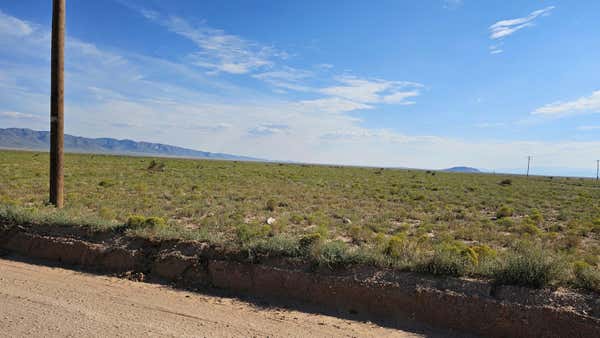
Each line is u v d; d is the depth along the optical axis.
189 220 18.33
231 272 8.80
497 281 7.21
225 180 43.38
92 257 10.16
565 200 37.41
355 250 8.91
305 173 67.50
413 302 7.30
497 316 6.70
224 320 6.79
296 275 8.27
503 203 32.06
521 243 14.73
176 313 6.98
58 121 14.84
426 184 52.75
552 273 7.05
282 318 7.10
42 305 6.96
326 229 16.48
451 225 19.84
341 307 7.72
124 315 6.70
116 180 36.47
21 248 11.11
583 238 17.84
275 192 33.19
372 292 7.60
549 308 6.50
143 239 10.20
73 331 5.89
